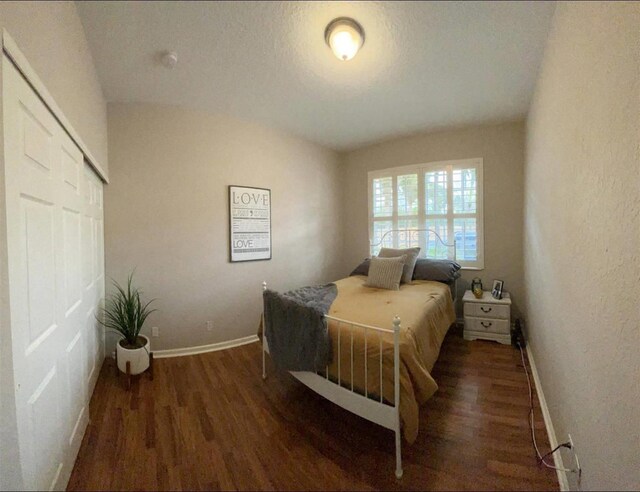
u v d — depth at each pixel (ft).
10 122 2.91
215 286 9.84
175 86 8.04
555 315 5.16
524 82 7.79
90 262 6.63
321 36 6.22
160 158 8.99
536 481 4.35
